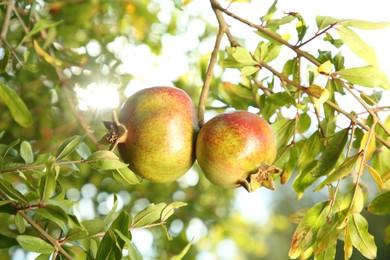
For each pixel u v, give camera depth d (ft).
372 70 2.26
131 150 2.26
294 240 2.31
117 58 3.55
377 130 2.45
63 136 3.47
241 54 2.36
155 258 4.05
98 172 3.78
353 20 2.23
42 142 3.46
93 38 3.76
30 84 3.39
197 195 4.17
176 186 4.13
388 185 2.33
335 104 2.39
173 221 4.11
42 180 1.96
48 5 3.50
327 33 2.35
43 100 3.44
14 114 2.39
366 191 2.67
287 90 2.39
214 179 2.25
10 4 2.73
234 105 2.84
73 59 3.25
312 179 2.48
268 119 2.71
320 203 2.30
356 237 2.27
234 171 2.20
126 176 2.31
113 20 3.94
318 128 2.47
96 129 3.33
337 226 2.26
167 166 2.26
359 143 2.46
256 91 2.79
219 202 4.34
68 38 3.60
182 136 2.26
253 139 2.20
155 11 4.06
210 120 2.25
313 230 2.31
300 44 2.32
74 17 3.58
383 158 2.47
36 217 2.20
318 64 2.31
